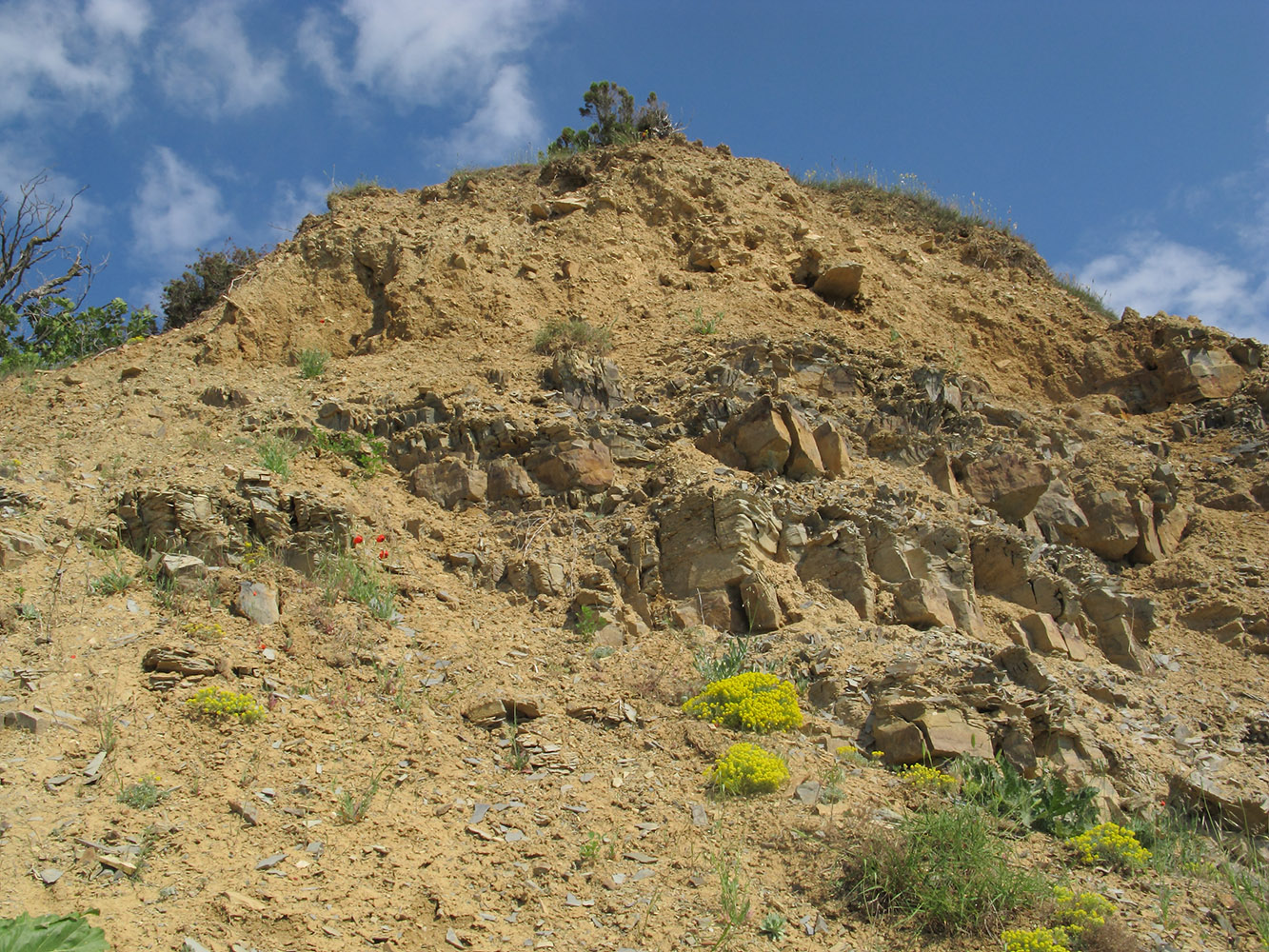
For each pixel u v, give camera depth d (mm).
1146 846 6066
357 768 5633
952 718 6484
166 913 4352
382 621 7090
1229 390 12492
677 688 6875
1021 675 7121
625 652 7352
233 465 8242
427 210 13406
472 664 6887
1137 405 12805
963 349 12891
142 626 6316
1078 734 6656
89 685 5711
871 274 13500
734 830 5492
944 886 5035
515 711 6375
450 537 8367
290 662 6387
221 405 9570
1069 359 13258
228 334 10672
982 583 8797
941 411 10664
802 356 10852
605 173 14172
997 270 15016
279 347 10922
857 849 5289
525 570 8031
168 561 6840
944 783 6027
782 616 7734
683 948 4586
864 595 7918
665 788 5852
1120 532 9984
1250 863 6117
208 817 5000
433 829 5238
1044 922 4973
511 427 9219
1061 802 6035
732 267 13031
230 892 4527
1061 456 11062
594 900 4859
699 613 7727
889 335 12492
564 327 11117
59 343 13984
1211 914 5465
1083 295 15375
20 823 4688
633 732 6398
